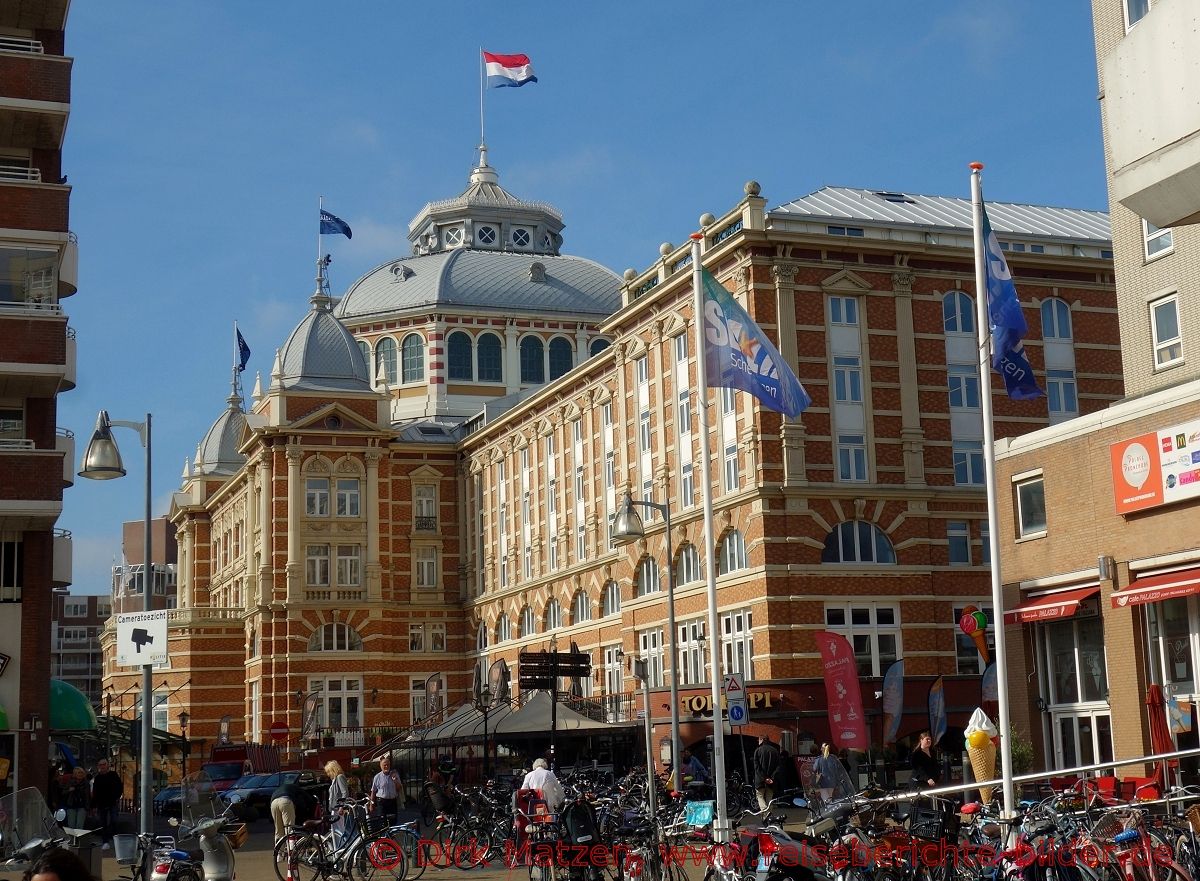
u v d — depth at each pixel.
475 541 87.25
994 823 22.94
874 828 23.81
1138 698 36.56
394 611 87.00
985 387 27.22
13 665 46.84
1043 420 58.97
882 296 57.06
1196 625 35.44
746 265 55.56
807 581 54.28
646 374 64.50
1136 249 42.47
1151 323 41.91
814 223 56.41
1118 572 37.44
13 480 45.66
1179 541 35.78
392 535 87.88
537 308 100.00
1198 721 35.12
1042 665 41.00
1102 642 39.03
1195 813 25.09
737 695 42.06
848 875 22.27
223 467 113.31
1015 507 41.59
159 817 65.38
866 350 56.47
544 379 99.56
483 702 53.66
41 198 47.09
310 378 88.19
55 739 71.81
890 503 55.75
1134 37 17.58
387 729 83.69
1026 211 66.06
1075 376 59.81
